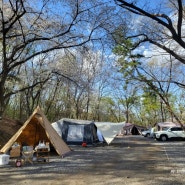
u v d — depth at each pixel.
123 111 69.56
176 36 8.27
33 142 18.33
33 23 17.27
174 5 11.06
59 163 13.76
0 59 26.86
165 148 22.75
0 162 12.98
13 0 16.48
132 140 36.00
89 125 25.23
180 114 43.28
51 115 47.16
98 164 13.52
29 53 24.34
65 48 17.61
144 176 10.41
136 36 10.08
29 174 10.76
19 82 27.09
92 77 24.59
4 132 19.89
